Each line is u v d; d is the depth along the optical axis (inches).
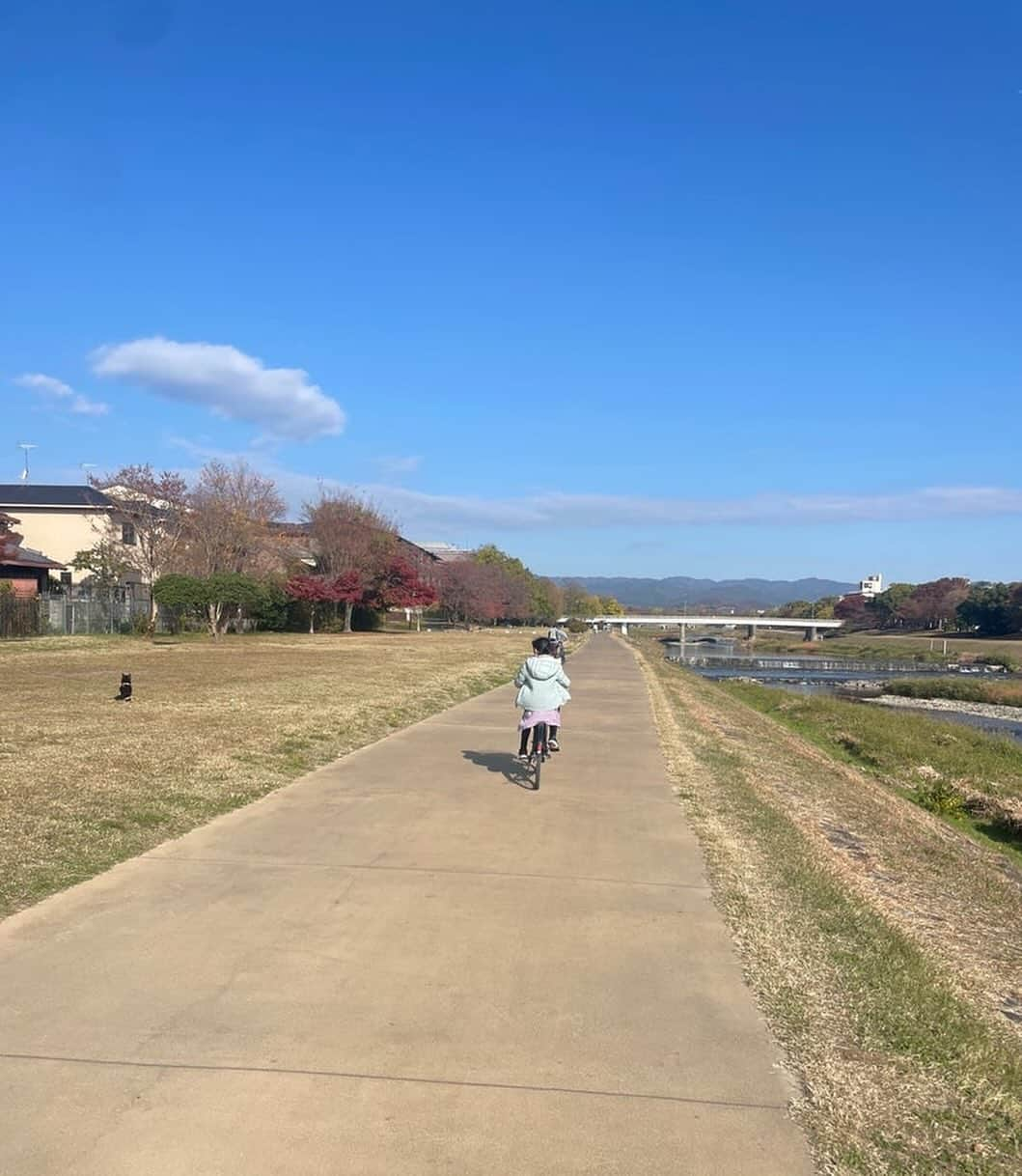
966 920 319.0
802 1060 176.7
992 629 5457.7
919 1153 148.6
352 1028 181.9
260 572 2354.8
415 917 248.4
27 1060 165.8
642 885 285.4
